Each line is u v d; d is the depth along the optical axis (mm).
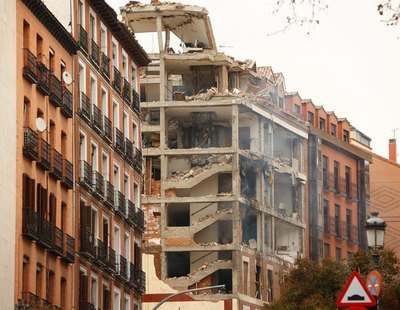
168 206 118438
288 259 124188
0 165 65500
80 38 82062
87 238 81000
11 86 67688
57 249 74312
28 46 71250
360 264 81625
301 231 125750
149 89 121062
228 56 120625
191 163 119312
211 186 118562
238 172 117250
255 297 117562
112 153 88750
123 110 92625
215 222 117812
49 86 73938
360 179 137625
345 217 134500
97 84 85750
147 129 118312
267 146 121562
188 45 122875
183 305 111625
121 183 91000
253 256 117750
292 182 124625
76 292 79125
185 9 116500
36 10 72188
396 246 139625
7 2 67062
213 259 116688
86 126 82438
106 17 88062
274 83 128500
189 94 122938
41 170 72562
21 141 69312
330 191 132000
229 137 121250
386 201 140750
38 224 70938
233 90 119938
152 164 118688
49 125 74812
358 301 42406
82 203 80938
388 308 76938
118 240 89875
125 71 94125
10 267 66625
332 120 136250
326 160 132125
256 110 119000
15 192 67875
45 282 72500
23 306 67438
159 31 118000
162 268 115062
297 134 125938
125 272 90688
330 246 131250
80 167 81000
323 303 81750
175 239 115625
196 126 120688
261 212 119812
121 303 90062
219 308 112688
